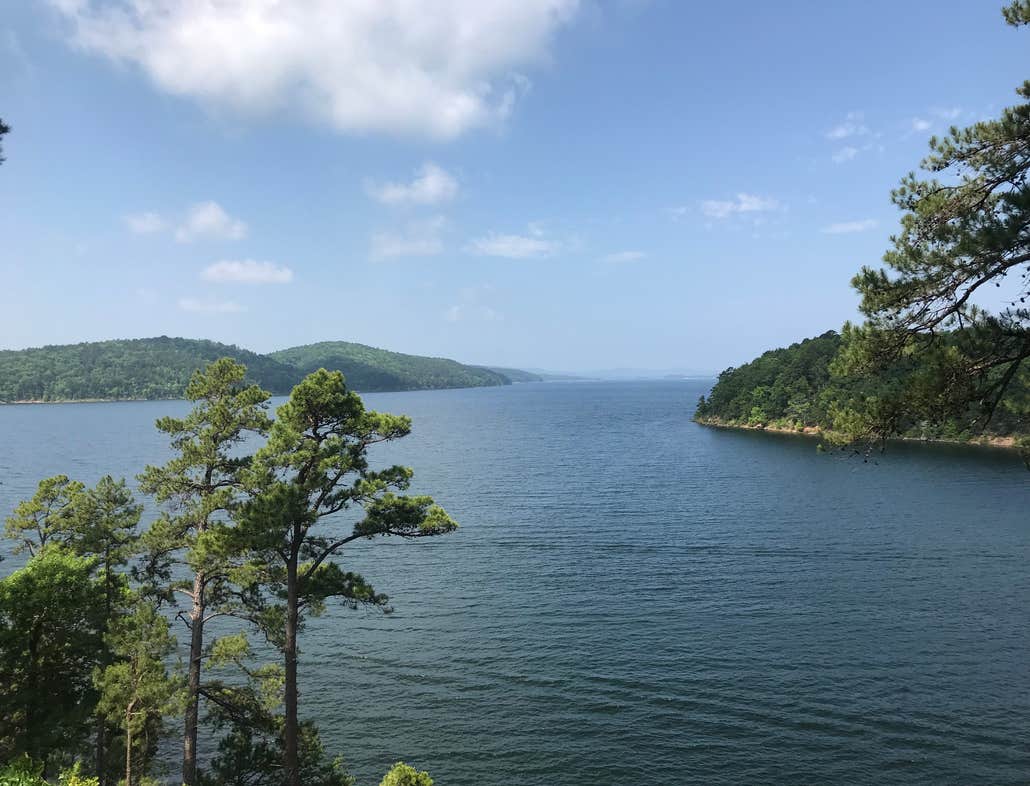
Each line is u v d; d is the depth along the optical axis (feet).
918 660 109.60
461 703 101.14
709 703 98.22
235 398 74.95
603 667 110.63
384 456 417.69
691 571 160.97
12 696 68.39
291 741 67.87
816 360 529.45
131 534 83.97
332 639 126.11
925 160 45.21
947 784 78.64
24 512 84.84
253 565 67.97
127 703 62.08
